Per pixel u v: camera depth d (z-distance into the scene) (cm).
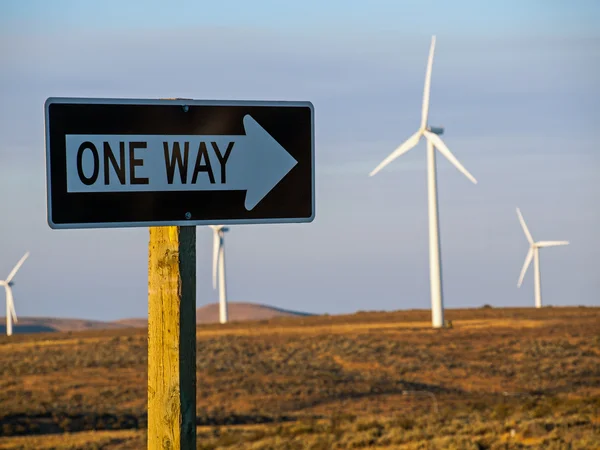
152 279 739
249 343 13038
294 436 5956
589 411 5328
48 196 707
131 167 721
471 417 6094
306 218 761
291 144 757
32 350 12675
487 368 10875
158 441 730
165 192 728
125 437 6750
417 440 4875
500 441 4256
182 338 732
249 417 8269
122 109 718
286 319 17438
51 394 9250
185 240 737
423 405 8656
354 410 8550
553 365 10925
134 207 722
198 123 735
